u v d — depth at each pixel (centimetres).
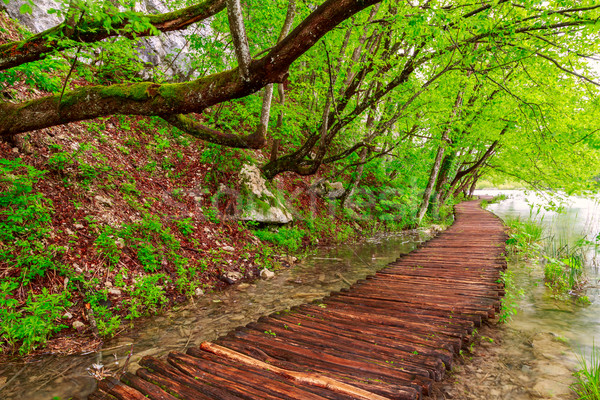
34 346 350
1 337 349
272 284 636
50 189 520
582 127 739
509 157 1346
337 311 448
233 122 933
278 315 433
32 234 443
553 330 453
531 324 474
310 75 958
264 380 264
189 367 283
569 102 795
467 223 1399
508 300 559
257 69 322
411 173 1596
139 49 901
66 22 342
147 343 391
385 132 870
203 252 654
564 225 1425
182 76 1063
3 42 635
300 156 867
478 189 6450
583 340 422
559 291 624
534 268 795
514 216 1888
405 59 724
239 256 712
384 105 907
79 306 422
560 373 343
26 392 287
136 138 820
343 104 790
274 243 843
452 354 327
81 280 441
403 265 717
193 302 525
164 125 916
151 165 772
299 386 255
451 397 302
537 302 568
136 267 526
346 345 341
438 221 1672
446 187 1938
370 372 284
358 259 867
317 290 613
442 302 480
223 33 898
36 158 541
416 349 332
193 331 428
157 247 587
